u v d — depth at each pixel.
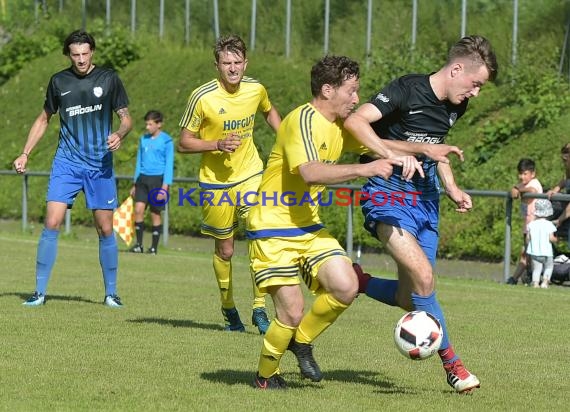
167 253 36.78
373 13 50.28
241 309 22.55
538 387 14.23
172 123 51.06
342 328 19.58
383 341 18.06
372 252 36.25
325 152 13.40
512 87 42.31
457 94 13.80
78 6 63.16
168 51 56.72
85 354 15.87
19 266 29.89
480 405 12.85
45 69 60.44
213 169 19.45
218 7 56.25
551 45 43.28
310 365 13.95
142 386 13.51
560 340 18.73
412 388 14.00
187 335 18.19
